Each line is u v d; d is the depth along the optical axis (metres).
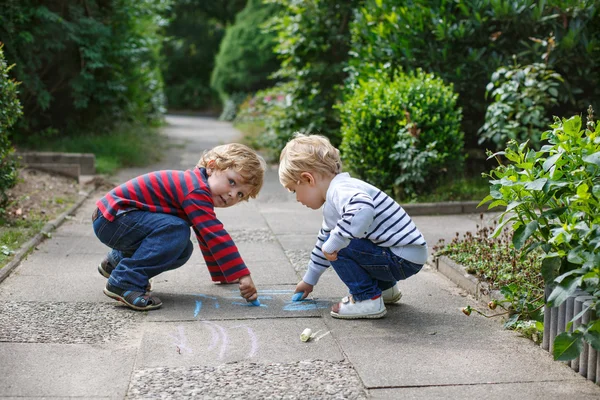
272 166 10.88
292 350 3.18
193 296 4.06
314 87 11.09
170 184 3.89
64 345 3.20
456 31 7.86
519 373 2.92
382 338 3.35
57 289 4.11
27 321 3.51
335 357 3.10
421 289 4.27
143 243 3.82
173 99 36.16
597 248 2.71
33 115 11.38
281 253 5.22
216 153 3.94
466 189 7.45
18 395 2.65
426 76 7.57
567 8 7.41
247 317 3.67
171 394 2.68
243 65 26.67
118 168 9.97
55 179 8.31
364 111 7.36
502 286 3.77
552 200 3.33
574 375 2.91
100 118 12.03
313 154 3.62
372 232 3.58
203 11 39.09
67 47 11.01
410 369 2.95
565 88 7.56
